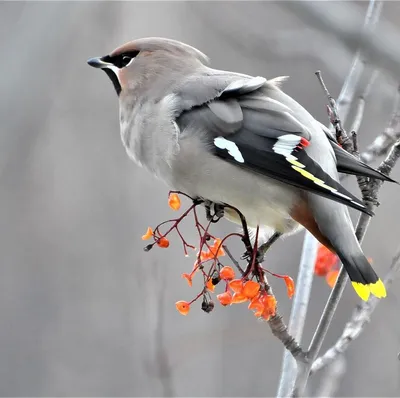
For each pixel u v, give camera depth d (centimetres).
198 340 1357
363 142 1407
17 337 1520
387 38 991
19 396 1481
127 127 984
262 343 1427
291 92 1552
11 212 1549
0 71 1466
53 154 1557
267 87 940
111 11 1580
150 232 894
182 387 1352
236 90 923
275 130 891
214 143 905
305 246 944
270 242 920
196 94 935
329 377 1013
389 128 945
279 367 1419
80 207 1539
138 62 992
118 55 1006
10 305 1530
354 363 1384
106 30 1577
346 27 1062
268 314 850
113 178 1549
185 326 1384
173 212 1448
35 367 1498
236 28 1587
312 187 854
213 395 1373
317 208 873
